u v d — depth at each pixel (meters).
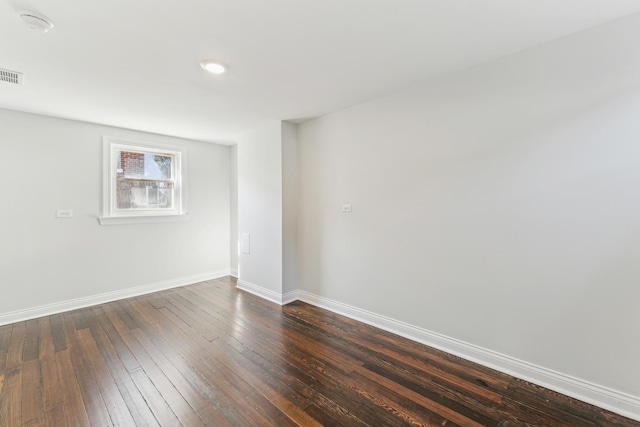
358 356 2.28
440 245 2.35
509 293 2.02
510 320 2.02
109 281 3.53
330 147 3.17
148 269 3.87
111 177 3.56
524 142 1.92
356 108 2.89
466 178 2.19
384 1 1.41
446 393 1.84
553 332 1.86
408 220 2.54
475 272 2.17
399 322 2.64
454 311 2.29
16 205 2.92
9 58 1.91
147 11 1.45
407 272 2.57
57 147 3.15
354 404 1.74
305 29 1.64
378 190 2.75
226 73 2.17
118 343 2.47
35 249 3.03
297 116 3.23
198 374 2.04
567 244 1.79
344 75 2.24
